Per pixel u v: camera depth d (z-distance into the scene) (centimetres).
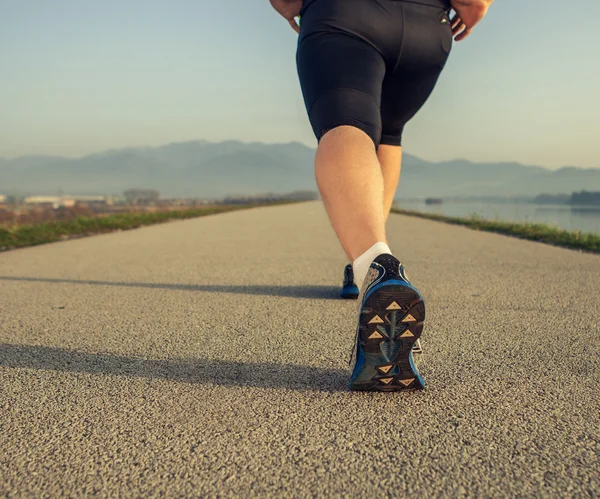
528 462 100
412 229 963
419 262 453
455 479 94
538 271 394
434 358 171
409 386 132
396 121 194
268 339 196
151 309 258
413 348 133
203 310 254
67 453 106
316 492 90
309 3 148
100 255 532
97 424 121
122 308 262
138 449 107
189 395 138
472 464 100
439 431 114
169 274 386
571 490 90
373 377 127
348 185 126
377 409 127
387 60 148
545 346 187
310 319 231
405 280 112
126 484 94
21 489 93
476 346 186
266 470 98
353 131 133
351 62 139
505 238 737
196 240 711
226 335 203
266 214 1789
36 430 118
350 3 139
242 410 127
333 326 217
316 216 1608
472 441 109
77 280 362
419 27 145
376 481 94
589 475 96
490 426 117
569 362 167
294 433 114
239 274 383
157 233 864
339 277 366
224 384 146
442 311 249
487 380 149
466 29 170
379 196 129
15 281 360
